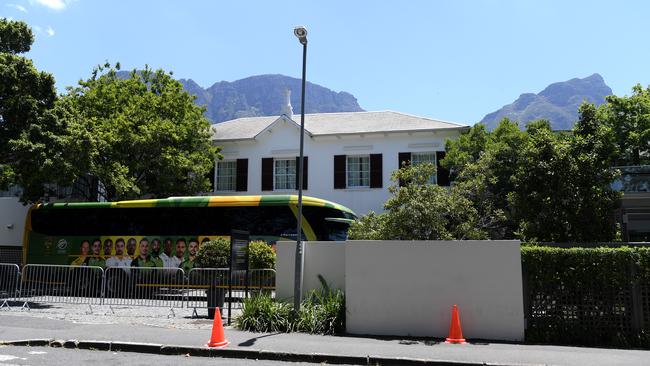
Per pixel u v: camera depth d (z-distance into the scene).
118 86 26.42
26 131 15.60
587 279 10.10
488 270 10.48
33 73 16.25
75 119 18.05
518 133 20.47
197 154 25.34
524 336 10.17
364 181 26.50
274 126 27.72
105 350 9.43
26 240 19.83
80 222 19.38
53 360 8.39
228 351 8.99
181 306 14.15
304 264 13.01
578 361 8.27
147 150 23.66
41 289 15.59
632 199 16.91
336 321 11.04
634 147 23.47
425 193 13.84
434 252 10.78
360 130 26.77
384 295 10.88
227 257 14.21
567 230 13.10
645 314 9.86
